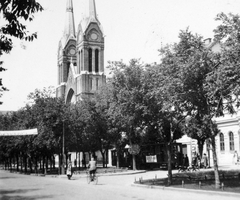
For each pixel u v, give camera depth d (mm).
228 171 30016
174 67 20984
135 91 24750
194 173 30516
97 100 54281
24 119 51219
